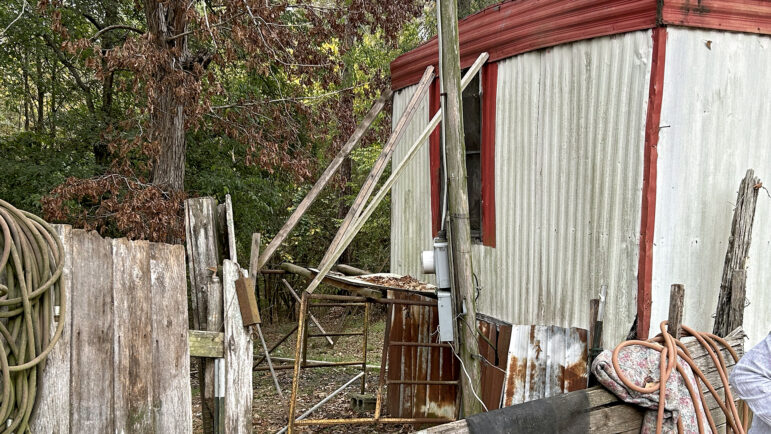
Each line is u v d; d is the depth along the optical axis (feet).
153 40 26.40
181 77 26.71
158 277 10.15
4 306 8.28
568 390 14.25
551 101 15.81
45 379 8.64
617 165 14.05
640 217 13.48
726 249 14.29
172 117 30.12
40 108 42.63
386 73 46.78
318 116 34.55
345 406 23.02
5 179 35.50
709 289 14.17
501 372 16.42
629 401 8.64
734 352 10.41
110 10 38.75
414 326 18.92
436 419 17.35
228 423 10.73
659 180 13.35
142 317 9.85
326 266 15.14
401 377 19.24
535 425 8.02
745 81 14.19
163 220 27.78
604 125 14.37
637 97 13.58
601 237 14.43
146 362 9.84
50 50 39.52
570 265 15.31
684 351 9.19
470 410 12.80
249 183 41.11
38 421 8.52
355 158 45.62
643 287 13.34
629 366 8.84
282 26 30.76
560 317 15.57
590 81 14.70
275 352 36.17
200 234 11.28
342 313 48.80
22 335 8.29
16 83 42.16
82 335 9.11
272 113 34.96
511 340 15.47
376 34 48.11
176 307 10.32
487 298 18.58
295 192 48.16
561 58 15.49
